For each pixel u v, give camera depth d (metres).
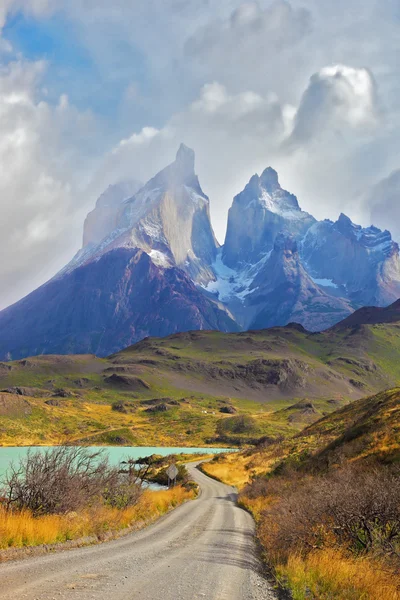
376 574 13.77
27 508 23.20
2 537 17.73
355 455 47.16
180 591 12.58
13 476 24.48
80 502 25.55
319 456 59.78
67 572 13.95
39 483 24.08
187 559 18.42
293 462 62.56
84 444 29.17
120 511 30.20
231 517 38.62
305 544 18.78
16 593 10.88
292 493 32.78
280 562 18.30
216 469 100.06
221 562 18.39
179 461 129.75
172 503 47.69
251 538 27.50
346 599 12.72
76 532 21.78
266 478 61.34
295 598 12.73
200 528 30.98
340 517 18.89
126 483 35.38
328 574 14.38
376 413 59.03
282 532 20.25
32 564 14.98
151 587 12.75
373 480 20.41
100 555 17.88
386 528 18.27
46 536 19.27
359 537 18.59
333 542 18.22
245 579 15.29
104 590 11.86
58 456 26.45
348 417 89.25
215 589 13.29
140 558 17.80
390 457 40.12
